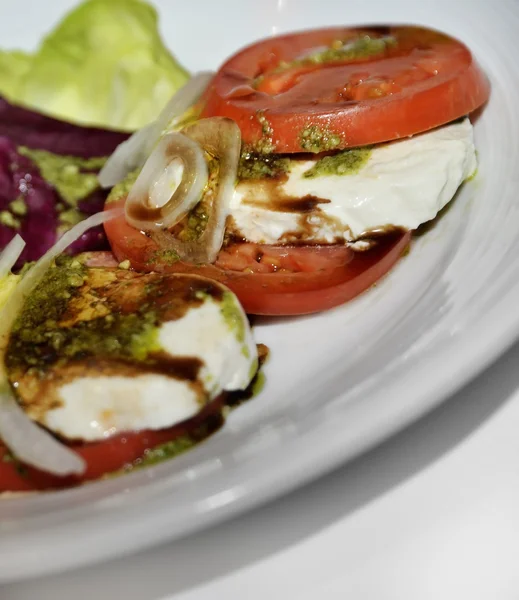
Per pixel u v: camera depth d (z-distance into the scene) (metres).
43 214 0.34
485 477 0.26
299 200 0.30
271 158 0.30
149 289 0.29
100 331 0.28
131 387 0.27
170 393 0.27
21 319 0.29
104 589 0.25
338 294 0.29
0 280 0.30
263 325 0.30
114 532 0.24
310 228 0.30
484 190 0.30
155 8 0.40
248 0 0.38
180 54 0.39
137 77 0.39
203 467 0.25
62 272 0.30
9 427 0.27
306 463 0.24
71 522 0.24
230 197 0.30
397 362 0.26
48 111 0.39
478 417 0.27
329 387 0.27
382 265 0.30
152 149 0.33
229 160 0.30
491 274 0.26
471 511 0.25
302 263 0.30
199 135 0.30
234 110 0.31
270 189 0.30
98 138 0.38
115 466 0.27
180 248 0.30
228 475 0.24
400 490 0.26
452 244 0.29
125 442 0.27
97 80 0.39
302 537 0.25
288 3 0.38
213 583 0.25
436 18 0.34
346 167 0.30
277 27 0.38
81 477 0.27
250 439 0.26
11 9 0.41
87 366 0.27
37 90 0.40
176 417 0.27
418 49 0.32
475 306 0.26
